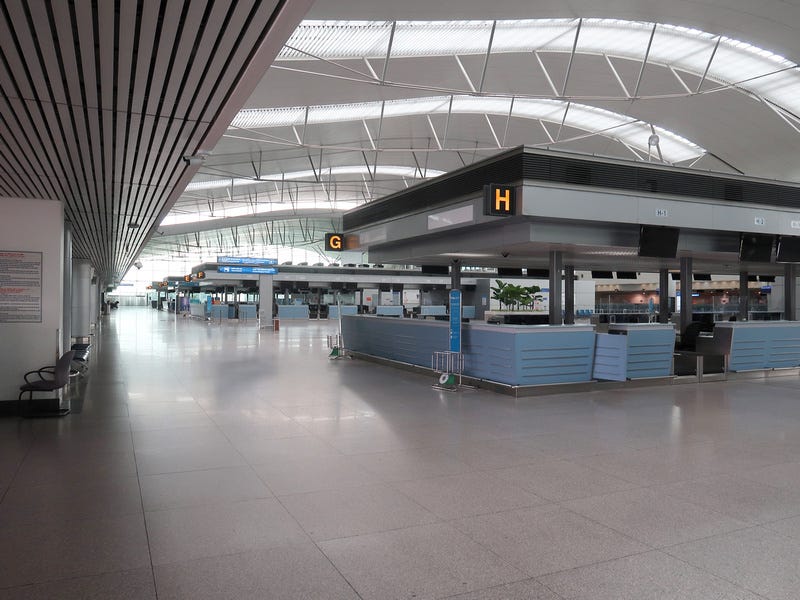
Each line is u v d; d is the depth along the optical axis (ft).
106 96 19.42
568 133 100.68
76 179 32.14
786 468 18.83
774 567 11.73
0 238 27.50
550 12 48.44
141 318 150.92
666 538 13.19
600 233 35.65
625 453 20.67
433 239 43.11
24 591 10.68
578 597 10.54
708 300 128.36
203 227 158.10
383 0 44.24
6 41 15.29
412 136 101.30
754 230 39.01
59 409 27.68
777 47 55.21
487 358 35.53
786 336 43.78
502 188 31.09
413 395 33.01
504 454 20.48
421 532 13.50
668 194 35.50
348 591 10.74
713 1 47.39
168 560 11.98
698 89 67.05
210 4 13.56
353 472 18.22
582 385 34.76
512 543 12.90
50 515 14.46
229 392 33.86
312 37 55.77
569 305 55.42
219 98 19.58
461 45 61.82
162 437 22.82
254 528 13.69
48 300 28.04
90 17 14.03
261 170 111.75
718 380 40.22
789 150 80.69
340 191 152.97
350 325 55.77
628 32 60.23
